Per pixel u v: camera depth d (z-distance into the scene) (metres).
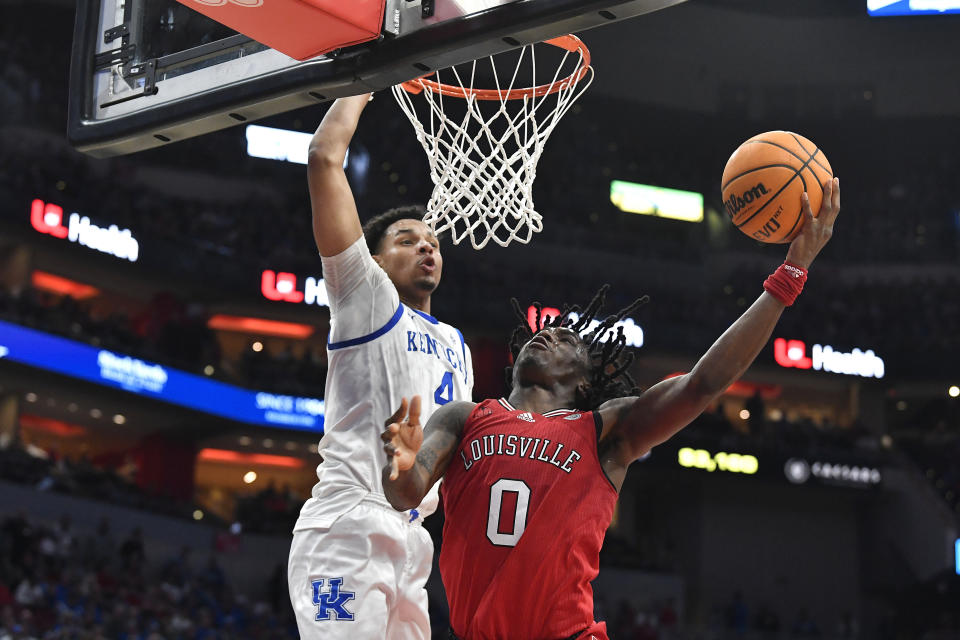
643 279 26.36
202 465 25.92
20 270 20.95
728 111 28.34
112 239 21.67
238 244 23.77
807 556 25.47
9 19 24.09
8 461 18.42
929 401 27.45
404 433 2.58
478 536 2.85
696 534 25.22
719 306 26.27
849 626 23.86
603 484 2.91
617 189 27.44
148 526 19.62
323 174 3.47
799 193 3.06
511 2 2.96
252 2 2.97
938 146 28.62
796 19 28.09
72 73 3.72
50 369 19.88
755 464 24.53
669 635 20.62
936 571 24.78
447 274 24.34
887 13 26.23
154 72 3.59
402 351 3.61
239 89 3.36
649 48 27.86
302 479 26.50
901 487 25.42
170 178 24.42
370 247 4.00
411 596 3.49
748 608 24.95
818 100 28.47
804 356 25.94
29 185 20.69
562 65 4.85
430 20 3.09
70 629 14.09
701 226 27.66
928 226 28.05
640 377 25.83
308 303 23.66
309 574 3.40
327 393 3.67
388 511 3.48
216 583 19.06
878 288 27.47
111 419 22.69
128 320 22.73
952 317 26.69
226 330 25.23
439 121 4.54
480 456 2.93
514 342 3.52
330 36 3.14
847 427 26.83
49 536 17.23
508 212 4.49
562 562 2.83
